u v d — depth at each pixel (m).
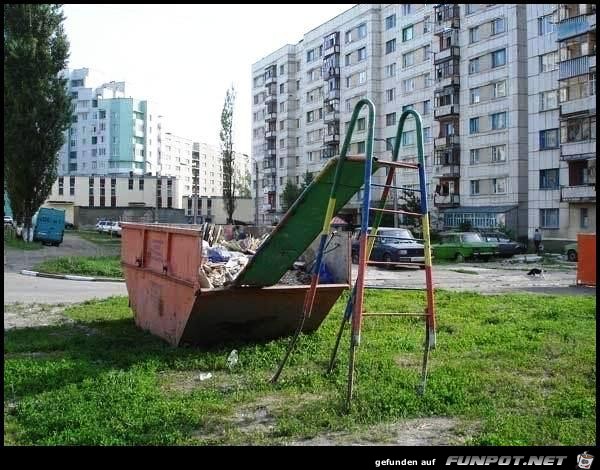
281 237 6.97
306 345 7.84
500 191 47.06
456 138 50.81
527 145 45.66
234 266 8.62
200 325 7.71
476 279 20.69
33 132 34.12
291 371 6.66
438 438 4.66
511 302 12.65
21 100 33.62
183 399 5.56
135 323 9.75
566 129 40.03
